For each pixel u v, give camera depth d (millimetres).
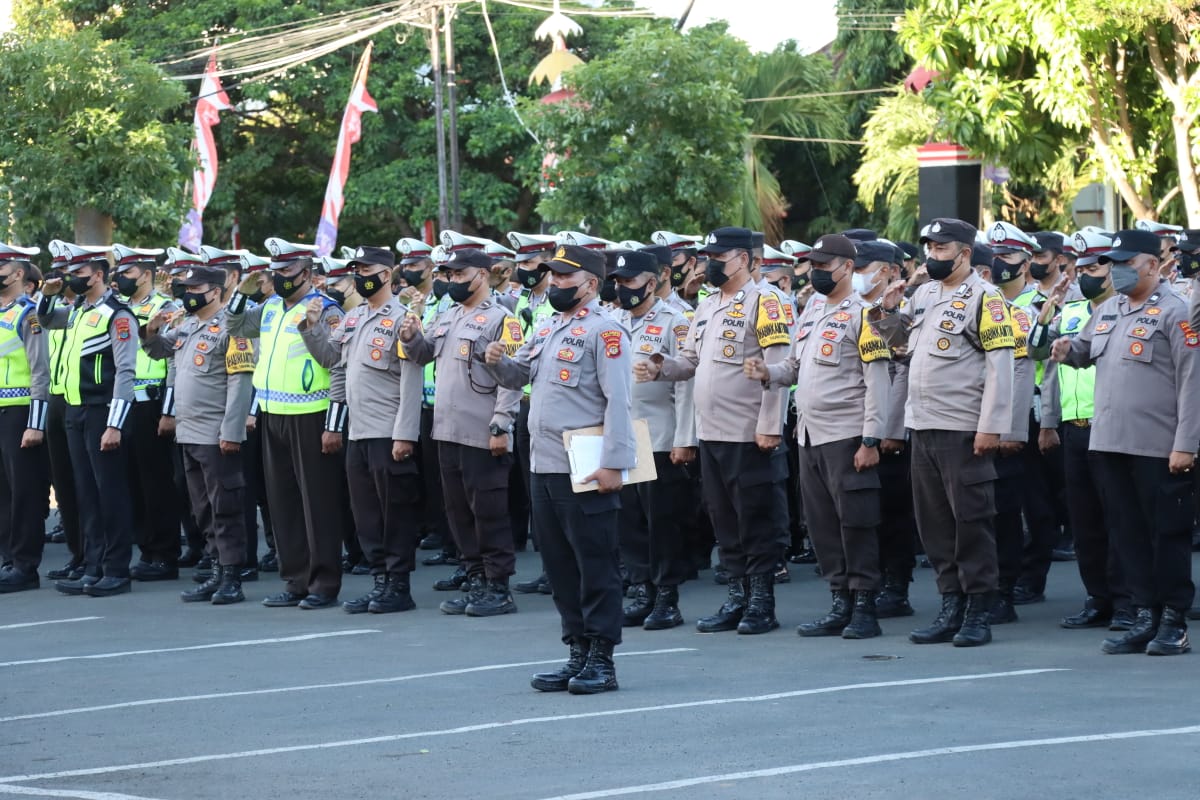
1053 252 11234
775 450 10203
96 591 12703
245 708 8250
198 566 14180
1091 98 16188
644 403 10562
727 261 10164
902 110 31516
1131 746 6707
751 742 7027
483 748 7109
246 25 31625
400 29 32438
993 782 6195
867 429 9609
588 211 22047
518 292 13594
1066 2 15578
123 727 7914
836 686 8281
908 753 6707
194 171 23953
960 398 9352
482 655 9625
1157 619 9156
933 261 9453
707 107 21625
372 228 35438
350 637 10469
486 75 33094
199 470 12375
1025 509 11273
